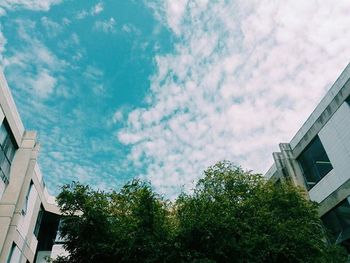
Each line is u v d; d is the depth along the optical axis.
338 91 18.39
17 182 18.17
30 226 22.00
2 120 16.77
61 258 12.29
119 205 12.53
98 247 11.13
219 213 12.20
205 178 15.14
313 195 20.69
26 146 19.69
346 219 17.53
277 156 23.50
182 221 12.05
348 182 17.36
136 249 11.05
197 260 10.42
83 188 12.37
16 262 19.42
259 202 14.23
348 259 15.26
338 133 18.33
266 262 12.00
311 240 12.77
